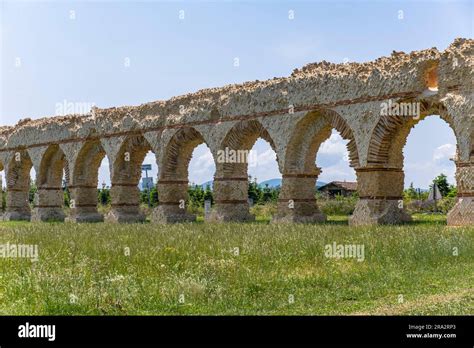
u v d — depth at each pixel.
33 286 13.34
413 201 52.38
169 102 42.78
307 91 34.22
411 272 14.88
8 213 56.75
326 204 49.38
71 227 32.16
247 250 17.92
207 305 11.99
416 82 29.12
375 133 30.81
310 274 14.80
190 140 41.75
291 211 35.09
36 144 53.84
